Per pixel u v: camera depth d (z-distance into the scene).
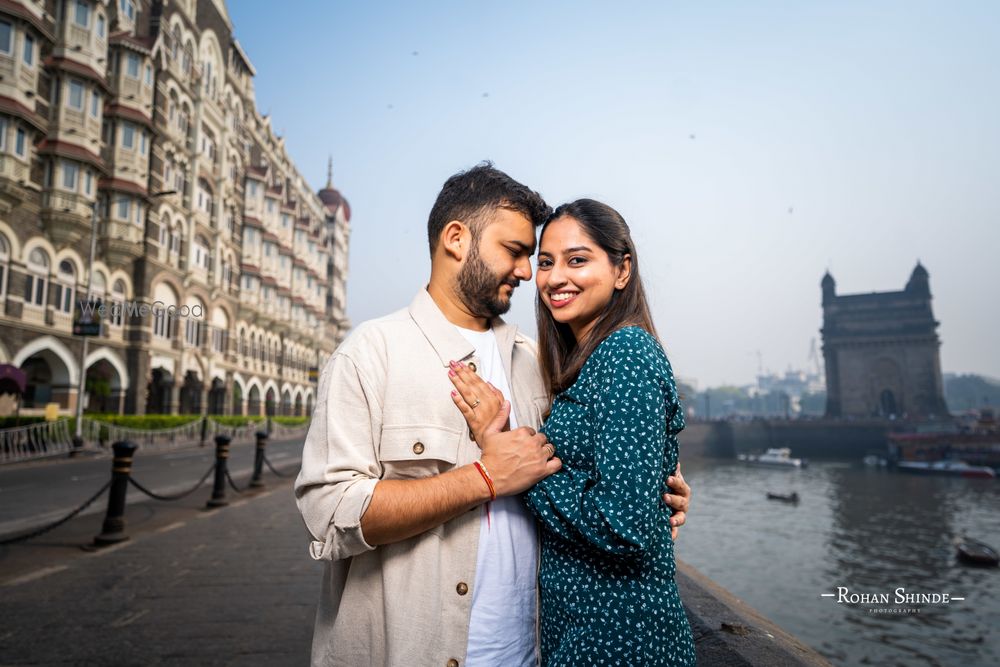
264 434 10.40
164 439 22.34
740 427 67.88
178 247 26.28
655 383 1.24
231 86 32.44
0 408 19.69
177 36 26.30
